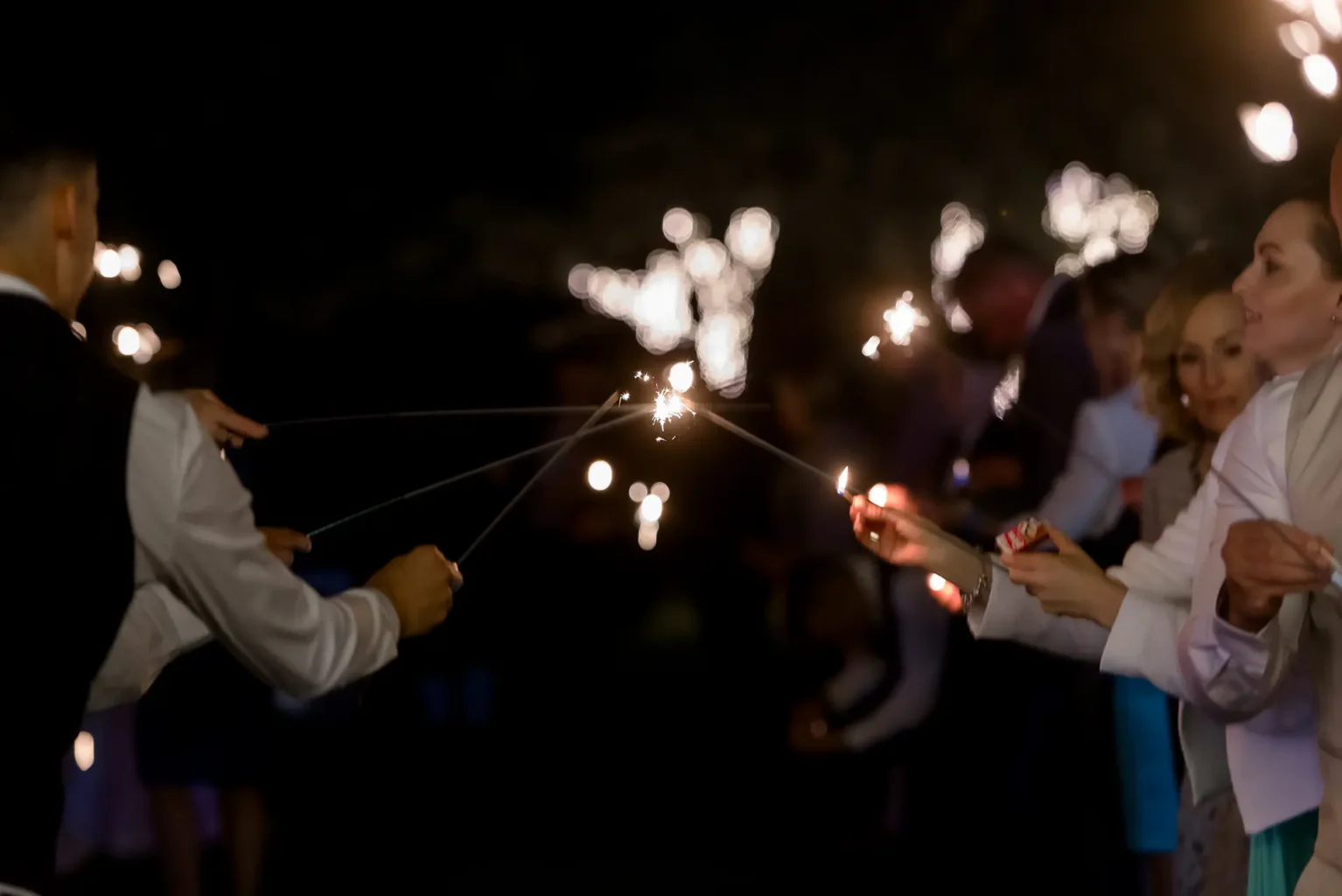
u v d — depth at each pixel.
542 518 8.40
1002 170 14.30
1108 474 5.21
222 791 5.45
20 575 2.48
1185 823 4.34
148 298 7.77
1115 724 4.79
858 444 6.43
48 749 2.52
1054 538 3.28
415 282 14.41
